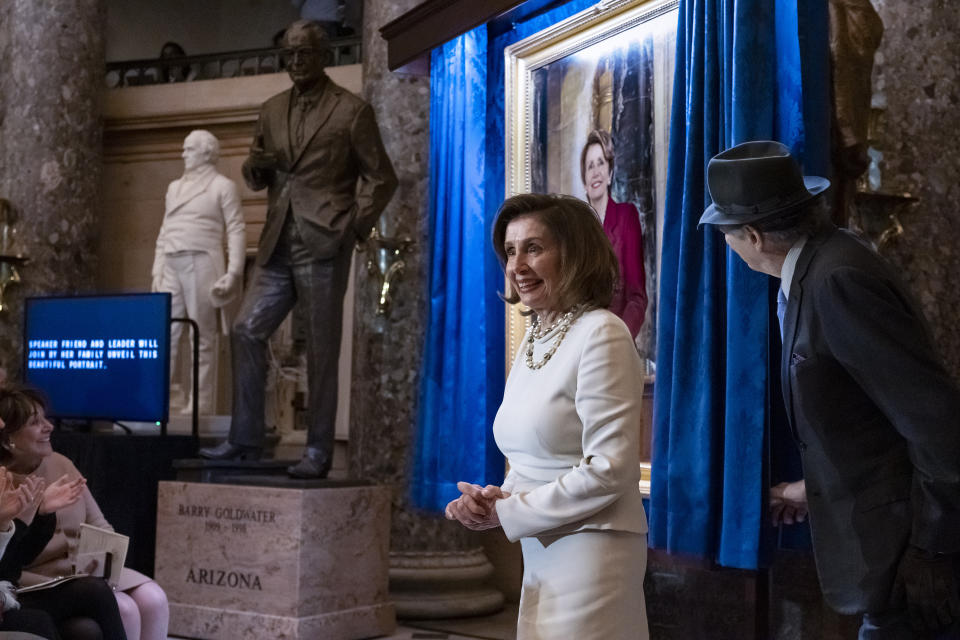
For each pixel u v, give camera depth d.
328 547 5.50
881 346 2.22
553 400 2.29
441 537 6.48
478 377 5.43
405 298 6.57
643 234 4.70
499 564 7.12
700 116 3.92
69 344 6.80
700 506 3.73
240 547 5.54
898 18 4.04
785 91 3.61
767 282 3.57
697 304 3.87
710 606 4.37
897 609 2.33
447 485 5.53
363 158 5.87
